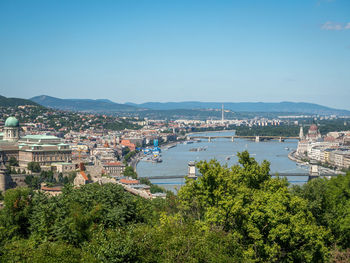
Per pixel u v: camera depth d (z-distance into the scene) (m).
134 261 129.50
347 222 164.25
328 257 153.12
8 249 141.25
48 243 140.12
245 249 147.50
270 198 156.12
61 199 178.00
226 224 154.75
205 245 134.25
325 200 187.38
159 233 142.12
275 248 143.88
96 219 161.50
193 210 176.50
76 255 135.62
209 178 165.75
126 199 178.38
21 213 171.12
